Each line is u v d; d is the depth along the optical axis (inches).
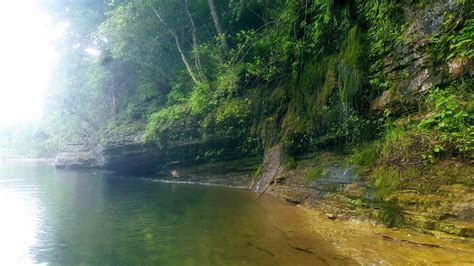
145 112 836.0
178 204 441.7
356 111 384.8
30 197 537.6
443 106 289.4
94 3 999.0
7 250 283.7
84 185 687.7
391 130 335.6
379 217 285.0
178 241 289.0
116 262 249.0
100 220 375.6
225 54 637.3
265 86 558.6
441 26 306.3
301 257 236.7
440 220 246.2
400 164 303.0
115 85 991.0
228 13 709.9
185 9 722.8
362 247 244.5
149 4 679.1
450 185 258.5
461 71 289.6
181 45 765.9
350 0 410.0
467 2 288.0
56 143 1745.8
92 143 1053.2
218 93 606.5
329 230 289.3
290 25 498.3
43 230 342.0
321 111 430.3
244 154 574.9
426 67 317.7
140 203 461.7
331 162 398.6
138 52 783.7
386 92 354.9
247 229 311.3
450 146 273.9
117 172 834.8
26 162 1985.7
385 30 362.3
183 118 652.7
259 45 570.9
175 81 781.9
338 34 434.9
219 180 604.4
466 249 217.3
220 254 251.9
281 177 458.3
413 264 208.7
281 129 500.1
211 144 613.0
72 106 1197.1
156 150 705.0
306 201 385.7
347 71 395.9
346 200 331.3
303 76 478.0
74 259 259.9
